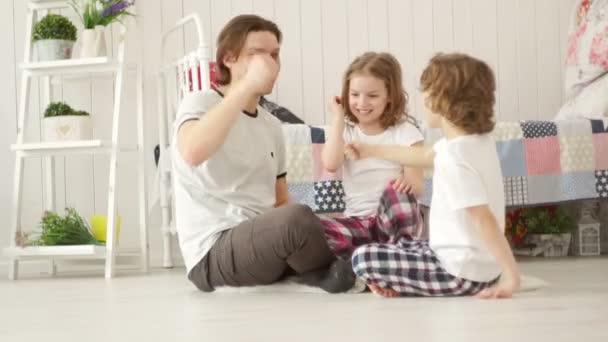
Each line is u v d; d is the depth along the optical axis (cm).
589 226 322
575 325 125
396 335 120
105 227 304
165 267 325
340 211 276
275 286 194
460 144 169
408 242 184
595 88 325
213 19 348
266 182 201
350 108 218
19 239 291
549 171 295
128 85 340
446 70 170
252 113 200
